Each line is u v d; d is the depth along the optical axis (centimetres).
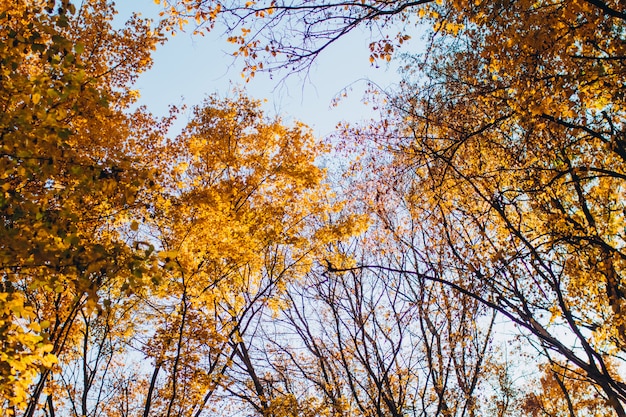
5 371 436
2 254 418
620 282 743
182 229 839
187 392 821
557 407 1311
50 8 489
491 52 628
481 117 868
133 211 730
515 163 813
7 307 425
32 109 453
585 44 657
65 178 566
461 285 853
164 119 894
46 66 658
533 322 671
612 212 817
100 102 478
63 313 774
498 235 817
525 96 633
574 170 701
